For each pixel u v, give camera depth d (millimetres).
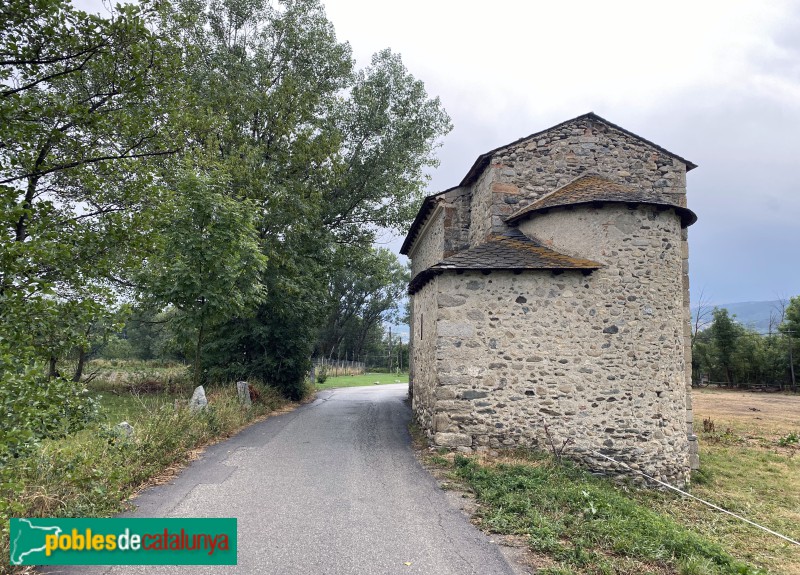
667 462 9320
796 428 18141
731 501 8883
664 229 9758
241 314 12797
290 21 18391
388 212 21000
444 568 4430
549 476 7562
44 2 5414
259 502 6102
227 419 10688
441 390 9094
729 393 37375
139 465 6789
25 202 4883
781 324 42188
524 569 4438
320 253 18531
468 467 7766
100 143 6477
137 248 5918
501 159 11102
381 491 6691
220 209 10312
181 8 16781
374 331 58312
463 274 9320
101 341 6000
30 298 4645
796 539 7090
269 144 17547
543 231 10180
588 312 9328
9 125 5359
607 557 4770
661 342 9492
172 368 22672
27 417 3889
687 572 4539
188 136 11109
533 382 9156
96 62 6227
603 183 10312
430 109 21250
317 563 4477
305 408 16172
